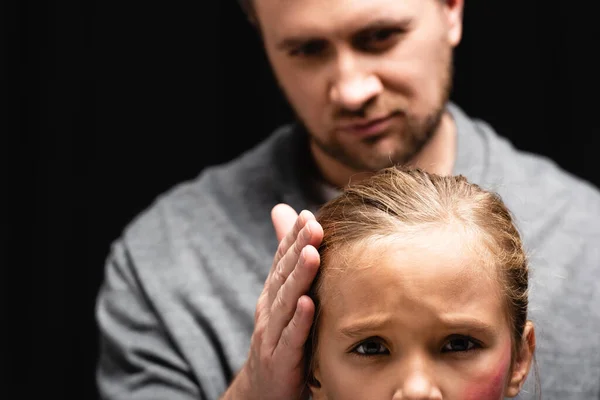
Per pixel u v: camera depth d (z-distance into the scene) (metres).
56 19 2.78
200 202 1.90
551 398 1.62
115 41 2.79
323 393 1.15
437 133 1.78
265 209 1.84
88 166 2.82
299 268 1.13
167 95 2.79
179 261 1.83
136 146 2.81
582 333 1.67
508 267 1.13
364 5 1.56
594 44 2.61
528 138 2.65
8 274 2.86
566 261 1.72
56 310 2.89
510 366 1.15
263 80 2.75
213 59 2.78
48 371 2.90
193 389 1.73
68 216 2.84
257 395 1.26
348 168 1.75
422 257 1.07
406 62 1.60
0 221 2.82
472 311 1.07
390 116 1.61
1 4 2.78
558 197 1.80
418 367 1.06
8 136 2.80
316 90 1.63
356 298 1.08
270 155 1.90
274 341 1.21
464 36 2.66
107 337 1.84
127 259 1.89
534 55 2.64
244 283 1.79
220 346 1.75
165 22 2.79
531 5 2.63
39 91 2.80
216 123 2.79
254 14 1.77
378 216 1.12
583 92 2.62
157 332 1.80
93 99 2.80
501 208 1.18
